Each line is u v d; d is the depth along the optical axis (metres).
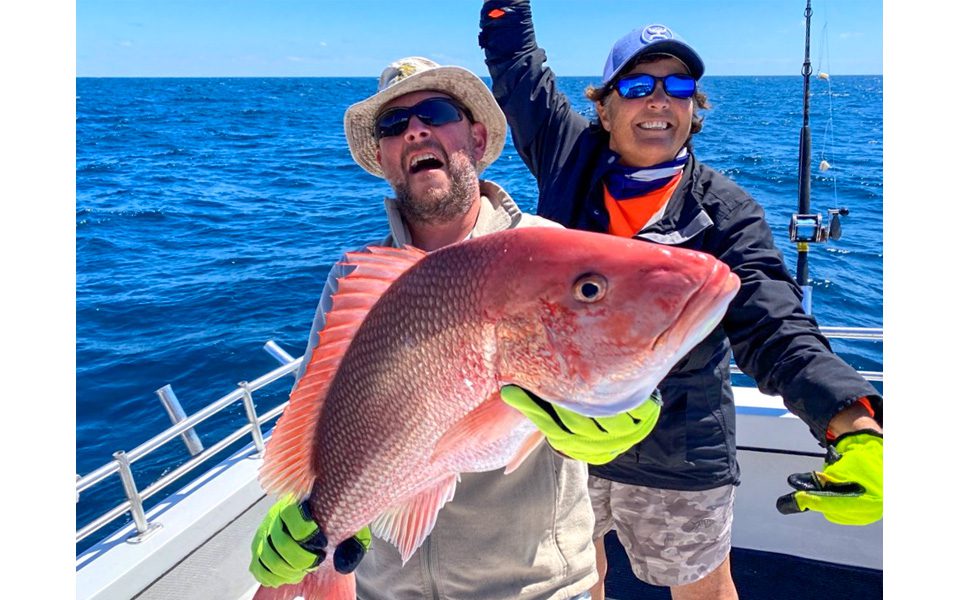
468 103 2.01
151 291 10.26
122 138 35.31
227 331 8.66
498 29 3.05
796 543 3.36
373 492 1.55
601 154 2.63
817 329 1.95
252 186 20.70
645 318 1.28
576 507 1.86
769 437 3.28
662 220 2.37
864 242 10.66
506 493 1.76
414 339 1.44
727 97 64.50
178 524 2.87
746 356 2.04
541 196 2.88
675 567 2.57
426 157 1.88
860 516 1.36
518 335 1.35
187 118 49.69
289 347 8.16
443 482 1.54
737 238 2.24
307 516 1.61
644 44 2.38
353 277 1.56
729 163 20.00
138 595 2.65
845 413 1.63
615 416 1.32
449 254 1.43
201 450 3.24
